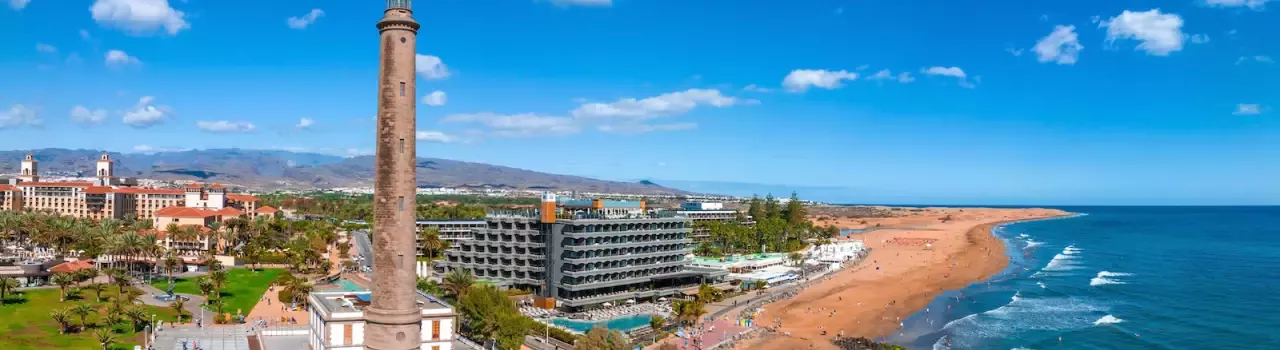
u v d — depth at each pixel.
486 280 184.38
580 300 172.62
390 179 89.12
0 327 128.75
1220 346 152.00
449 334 100.44
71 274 166.50
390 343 89.56
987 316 179.50
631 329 151.88
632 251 188.12
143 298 164.88
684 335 148.50
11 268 174.00
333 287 190.25
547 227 181.75
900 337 157.00
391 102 88.31
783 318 172.50
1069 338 157.00
